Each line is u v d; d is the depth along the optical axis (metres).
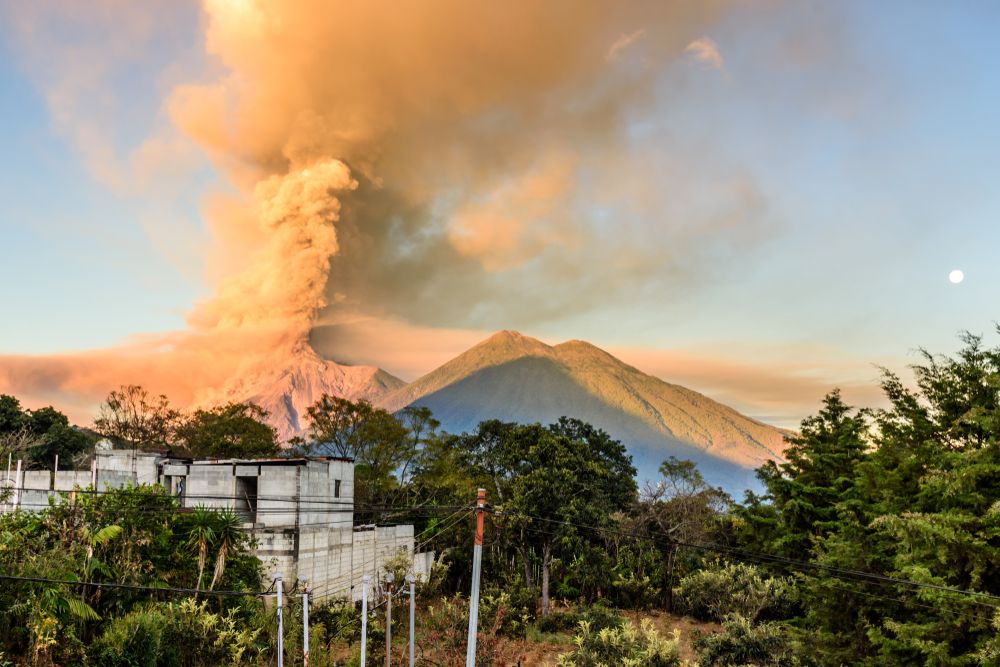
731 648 35.25
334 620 36.91
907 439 33.69
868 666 29.97
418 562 53.12
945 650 25.53
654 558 57.09
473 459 63.47
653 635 33.44
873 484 33.94
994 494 27.50
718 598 48.06
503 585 54.81
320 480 41.66
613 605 53.75
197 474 41.94
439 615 42.88
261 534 38.31
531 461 51.56
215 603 33.44
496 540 54.88
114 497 33.66
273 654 31.27
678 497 60.12
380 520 61.97
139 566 32.19
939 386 32.16
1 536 28.88
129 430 79.38
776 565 48.47
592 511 49.06
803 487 47.59
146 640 27.12
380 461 66.25
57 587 26.91
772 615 46.72
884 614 31.84
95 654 26.25
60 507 32.12
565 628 45.69
